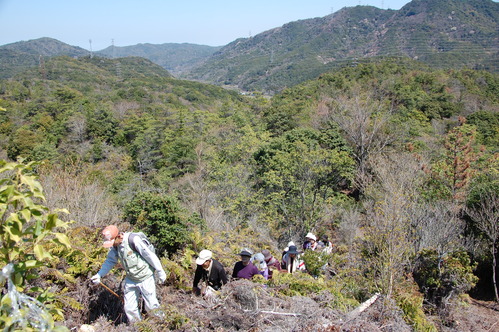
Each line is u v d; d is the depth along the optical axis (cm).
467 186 1406
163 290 486
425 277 879
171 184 2494
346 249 1042
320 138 2334
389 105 3631
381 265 671
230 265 689
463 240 1130
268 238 1362
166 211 794
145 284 385
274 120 3788
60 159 3259
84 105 5422
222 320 388
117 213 1023
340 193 1961
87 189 1013
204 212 1392
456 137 1661
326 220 1603
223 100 8981
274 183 1731
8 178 227
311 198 1645
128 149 4091
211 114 4900
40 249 219
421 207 1071
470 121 3388
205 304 423
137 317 390
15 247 230
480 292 1115
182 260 626
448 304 807
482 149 1938
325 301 458
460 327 768
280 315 400
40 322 217
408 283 709
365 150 2134
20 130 3981
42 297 251
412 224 935
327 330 376
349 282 648
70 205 898
